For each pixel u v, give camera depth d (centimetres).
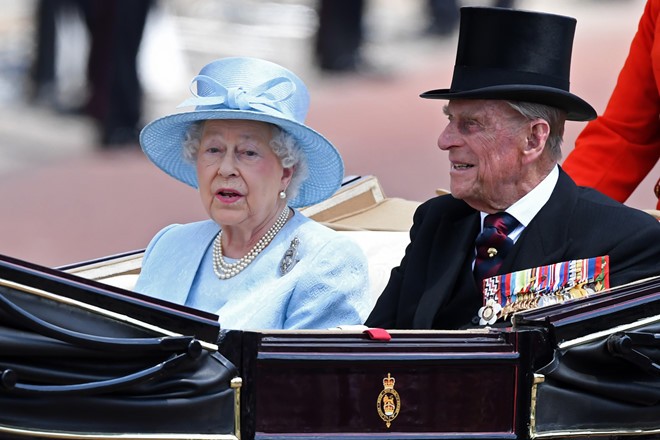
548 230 1375
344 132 4572
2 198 3794
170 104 4634
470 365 1218
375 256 1642
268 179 1438
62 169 4134
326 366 1191
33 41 4872
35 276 1120
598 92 4831
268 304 1423
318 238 1457
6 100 4881
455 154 1380
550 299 1355
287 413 1189
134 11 4294
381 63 5772
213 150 1438
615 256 1353
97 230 3500
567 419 1247
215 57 5447
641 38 1684
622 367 1261
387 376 1204
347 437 1198
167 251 1541
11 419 1113
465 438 1221
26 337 1109
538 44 1380
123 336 1141
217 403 1168
